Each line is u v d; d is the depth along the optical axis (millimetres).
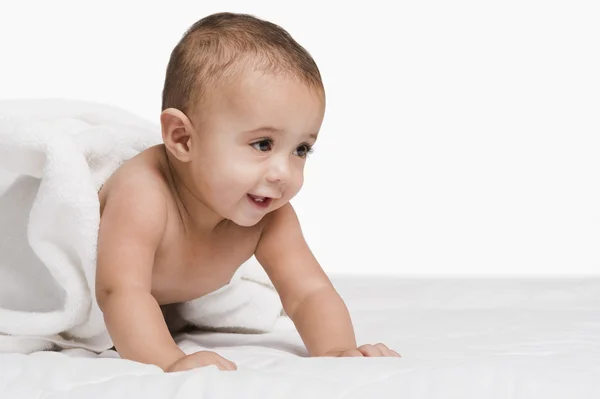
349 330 2004
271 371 1567
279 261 2109
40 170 2012
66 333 2045
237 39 1911
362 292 2742
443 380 1458
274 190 1890
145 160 2021
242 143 1872
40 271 2061
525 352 1865
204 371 1507
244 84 1855
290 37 1957
